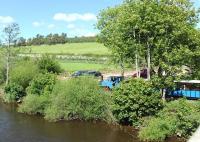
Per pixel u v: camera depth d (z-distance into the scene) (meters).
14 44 79.06
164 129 41.41
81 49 182.25
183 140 40.28
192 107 43.84
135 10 52.22
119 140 41.88
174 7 52.16
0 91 73.69
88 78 55.47
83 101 51.97
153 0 52.22
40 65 83.50
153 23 50.72
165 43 51.00
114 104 48.88
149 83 49.09
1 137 42.88
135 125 46.94
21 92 67.19
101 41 69.12
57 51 178.50
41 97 57.06
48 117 52.34
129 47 54.62
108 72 96.50
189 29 51.69
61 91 53.84
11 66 77.31
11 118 53.38
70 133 45.16
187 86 56.94
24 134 44.44
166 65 50.41
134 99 46.81
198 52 51.00
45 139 42.41
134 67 61.00
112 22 66.19
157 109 47.12
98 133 45.09
